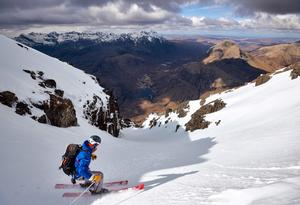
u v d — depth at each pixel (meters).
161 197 9.46
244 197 7.39
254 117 48.81
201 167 15.66
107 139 40.69
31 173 13.91
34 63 43.69
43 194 11.58
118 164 21.44
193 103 104.81
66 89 44.66
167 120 105.56
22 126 24.22
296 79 60.41
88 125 42.44
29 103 31.97
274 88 64.12
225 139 33.97
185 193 9.45
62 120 35.12
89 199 10.69
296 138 20.28
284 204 6.19
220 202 7.61
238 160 16.45
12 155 15.53
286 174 10.40
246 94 73.12
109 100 58.28
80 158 10.49
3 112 26.06
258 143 22.70
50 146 21.03
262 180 9.84
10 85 32.00
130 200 9.93
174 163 20.08
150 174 15.45
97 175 10.83
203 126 63.81
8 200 10.63
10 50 42.19
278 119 34.88
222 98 84.75
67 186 12.20
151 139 76.50
